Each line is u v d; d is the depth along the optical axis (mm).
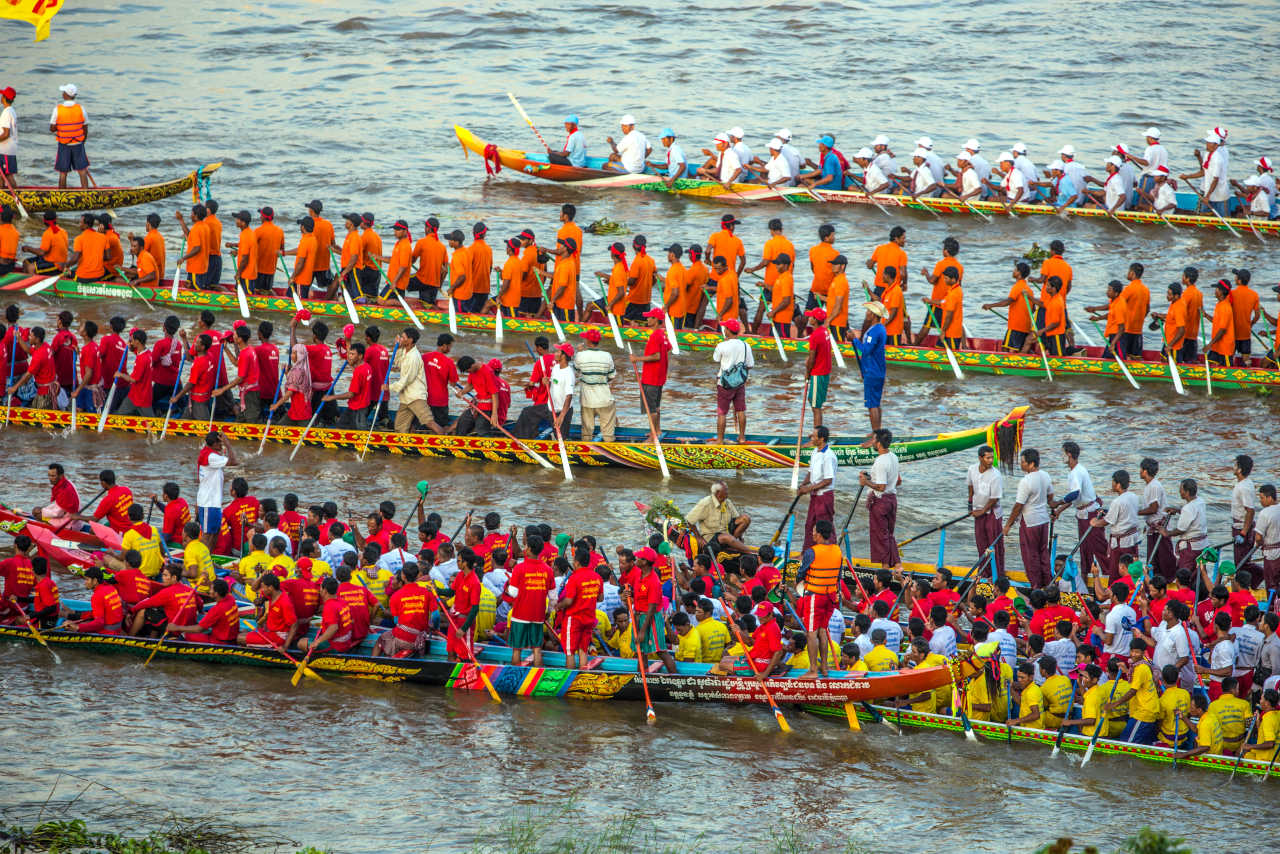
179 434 82062
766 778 49750
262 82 182875
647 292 99062
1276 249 121938
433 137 159625
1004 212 131000
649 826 45719
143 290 103625
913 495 77188
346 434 80938
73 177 140625
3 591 58562
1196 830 46219
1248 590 58406
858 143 157000
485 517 66812
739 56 196250
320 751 50344
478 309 102125
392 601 56938
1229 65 192375
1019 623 58906
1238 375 90750
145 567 60344
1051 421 85750
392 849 43344
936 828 46219
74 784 46844
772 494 76875
